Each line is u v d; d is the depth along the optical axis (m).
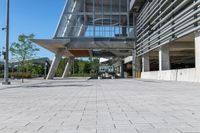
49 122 6.39
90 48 46.56
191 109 8.20
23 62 48.84
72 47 46.34
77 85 24.08
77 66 98.25
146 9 39.75
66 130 5.48
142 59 45.81
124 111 7.95
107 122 6.28
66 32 46.59
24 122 6.45
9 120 6.74
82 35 47.28
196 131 5.24
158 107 8.72
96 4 48.09
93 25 47.81
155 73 36.56
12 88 20.77
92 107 8.90
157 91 15.57
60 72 78.06
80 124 6.08
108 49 47.97
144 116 7.05
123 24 48.28
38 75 72.44
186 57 55.09
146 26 40.28
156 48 36.03
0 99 11.98
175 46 34.00
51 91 16.77
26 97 12.83
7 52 26.98
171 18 29.14
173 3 26.81
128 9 48.16
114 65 86.31
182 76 26.28
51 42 42.38
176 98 11.46
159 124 5.97
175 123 6.07
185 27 24.30
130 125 5.91
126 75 67.19
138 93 14.38
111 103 9.95
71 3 47.19
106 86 22.03
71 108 8.74
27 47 45.59
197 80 22.48
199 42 22.28
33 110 8.45
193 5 21.58
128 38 47.16
